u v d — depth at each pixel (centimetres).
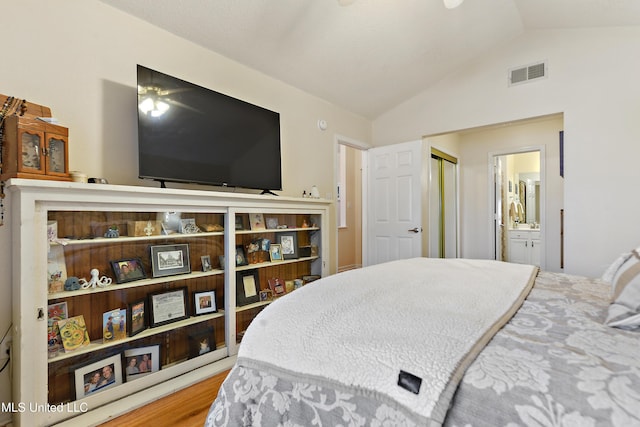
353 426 64
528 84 313
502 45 328
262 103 291
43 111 161
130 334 183
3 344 151
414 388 59
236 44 250
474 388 56
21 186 136
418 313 87
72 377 162
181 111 213
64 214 161
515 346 67
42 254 145
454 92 360
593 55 281
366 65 315
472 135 517
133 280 187
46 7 173
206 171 228
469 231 520
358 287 116
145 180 211
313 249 309
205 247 224
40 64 170
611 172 270
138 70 192
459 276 135
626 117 265
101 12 193
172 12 211
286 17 237
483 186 505
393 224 406
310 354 77
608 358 60
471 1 259
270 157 279
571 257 285
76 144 183
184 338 211
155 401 172
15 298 145
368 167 432
